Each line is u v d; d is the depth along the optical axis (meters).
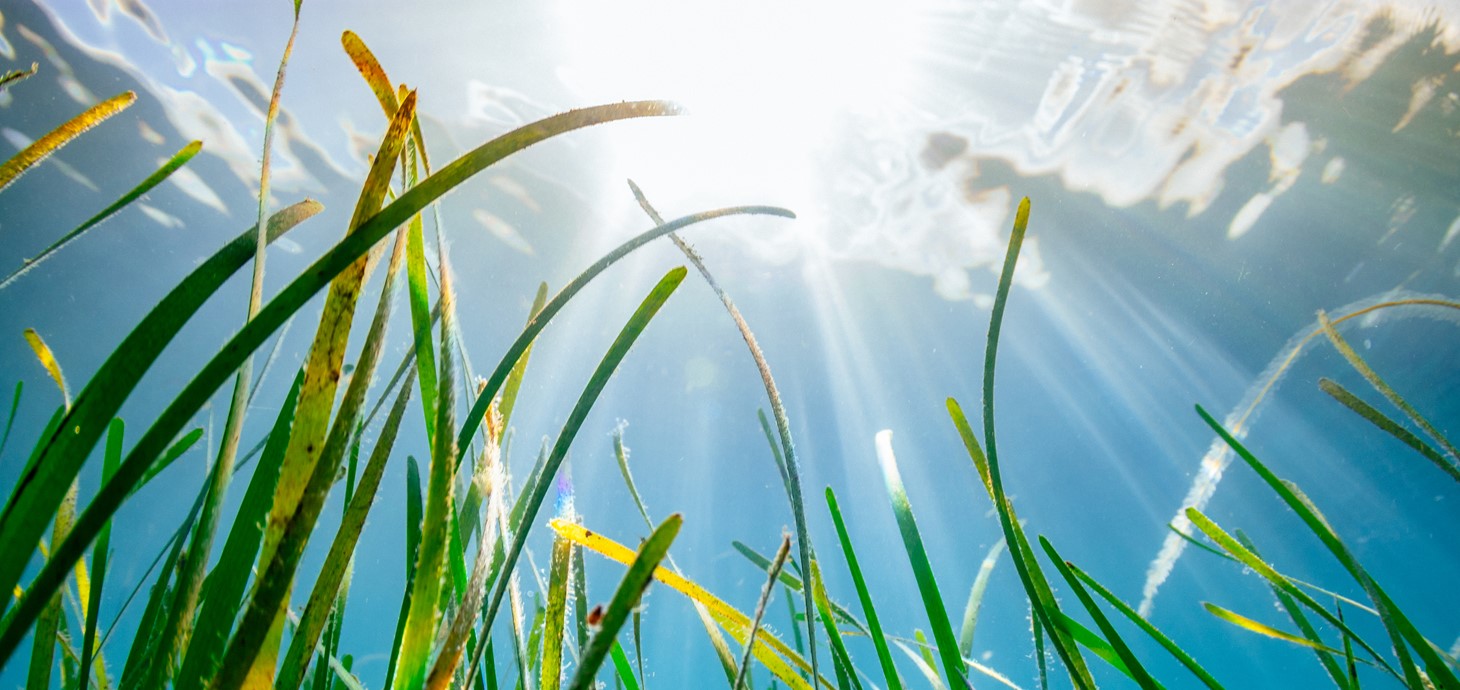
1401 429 0.96
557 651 0.73
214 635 0.49
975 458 0.90
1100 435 25.56
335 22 10.55
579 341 22.03
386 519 29.55
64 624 1.16
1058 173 12.62
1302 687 24.34
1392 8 8.73
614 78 12.25
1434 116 10.28
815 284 18.03
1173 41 9.66
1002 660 24.88
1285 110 10.66
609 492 32.66
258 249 0.53
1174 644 0.90
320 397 0.52
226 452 0.52
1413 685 0.83
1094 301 17.41
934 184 13.30
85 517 0.37
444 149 13.26
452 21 10.74
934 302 18.25
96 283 17.23
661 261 17.59
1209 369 19.77
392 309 0.55
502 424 0.88
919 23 10.30
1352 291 14.86
